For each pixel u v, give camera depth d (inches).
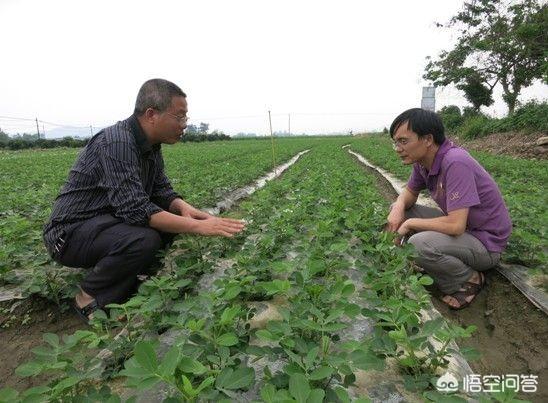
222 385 65.7
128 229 125.4
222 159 614.9
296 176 346.6
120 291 127.6
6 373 109.4
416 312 96.5
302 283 95.6
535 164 446.9
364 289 124.8
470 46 1127.6
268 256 137.4
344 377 80.7
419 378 81.2
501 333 125.6
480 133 929.5
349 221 152.8
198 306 88.4
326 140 1606.8
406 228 137.9
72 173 130.2
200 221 127.6
